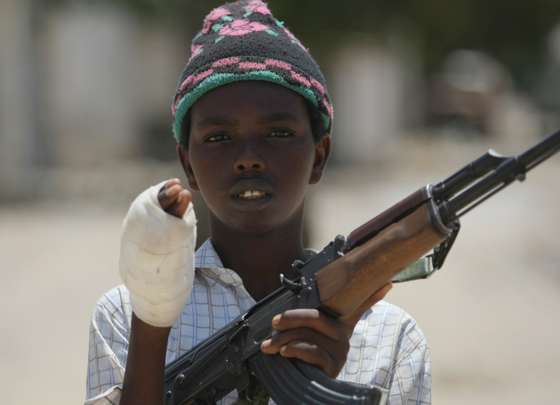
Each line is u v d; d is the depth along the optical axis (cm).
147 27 1752
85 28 3238
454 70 4503
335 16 1252
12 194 2780
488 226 2333
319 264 335
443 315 1538
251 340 340
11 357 1278
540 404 1085
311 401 319
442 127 4450
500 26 2728
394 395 373
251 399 344
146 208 305
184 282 312
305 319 324
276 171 354
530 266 1905
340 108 3531
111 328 372
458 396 1125
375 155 3659
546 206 2592
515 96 5350
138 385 324
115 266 1872
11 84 2777
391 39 1494
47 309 1545
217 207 359
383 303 389
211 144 358
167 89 3409
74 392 1139
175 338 370
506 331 1445
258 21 368
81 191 2861
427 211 308
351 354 377
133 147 3366
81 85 3247
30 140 2928
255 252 375
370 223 323
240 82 355
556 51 4369
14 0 2755
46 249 2027
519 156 299
